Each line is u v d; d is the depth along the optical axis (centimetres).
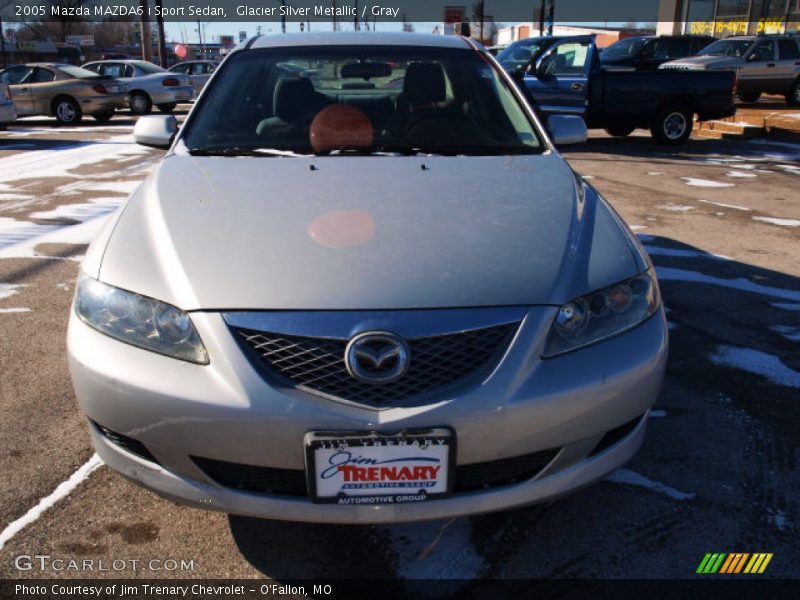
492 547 213
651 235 572
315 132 297
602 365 190
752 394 303
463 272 192
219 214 220
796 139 1241
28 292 426
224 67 333
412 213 221
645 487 240
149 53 2559
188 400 178
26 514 224
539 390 181
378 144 293
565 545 214
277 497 183
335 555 210
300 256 196
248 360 179
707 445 265
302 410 174
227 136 296
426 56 334
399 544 215
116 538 215
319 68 321
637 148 1152
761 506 230
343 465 175
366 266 192
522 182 252
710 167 951
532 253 203
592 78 1085
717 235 574
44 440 265
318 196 233
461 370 180
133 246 210
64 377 316
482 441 179
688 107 1142
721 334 368
